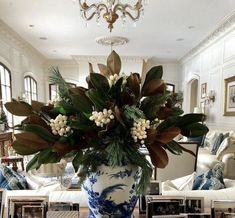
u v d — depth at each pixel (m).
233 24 4.94
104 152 0.85
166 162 0.83
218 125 5.83
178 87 9.70
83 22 5.10
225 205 0.94
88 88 0.87
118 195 0.88
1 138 4.41
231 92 5.18
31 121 0.86
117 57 0.98
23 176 1.88
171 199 0.99
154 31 5.73
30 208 0.94
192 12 4.55
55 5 4.23
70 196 1.40
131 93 0.86
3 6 4.25
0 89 5.48
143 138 0.80
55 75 0.94
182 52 7.97
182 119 0.91
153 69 0.93
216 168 1.89
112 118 0.79
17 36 6.11
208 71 6.55
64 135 0.82
